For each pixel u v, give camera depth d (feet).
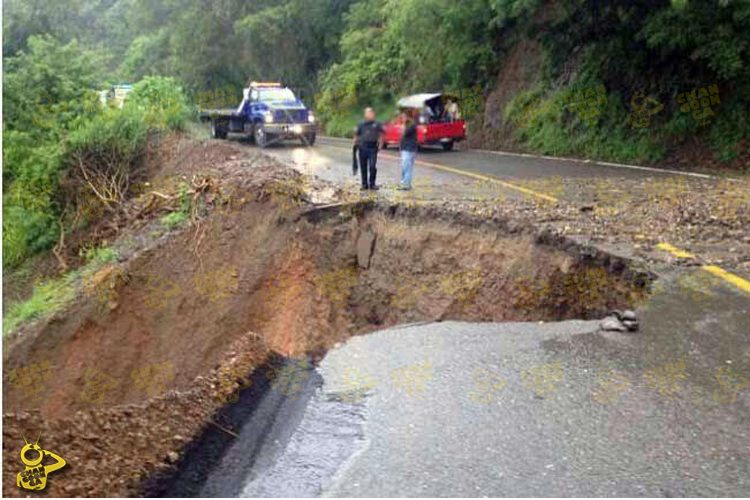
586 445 15.90
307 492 14.46
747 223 34.99
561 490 14.17
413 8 86.22
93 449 15.70
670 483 14.37
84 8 146.82
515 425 16.89
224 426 17.49
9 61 70.85
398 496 14.12
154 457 15.57
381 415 17.76
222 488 14.70
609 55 70.38
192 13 129.39
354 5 115.34
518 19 74.13
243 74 133.59
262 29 124.16
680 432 16.39
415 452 15.80
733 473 14.70
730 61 57.21
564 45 74.74
